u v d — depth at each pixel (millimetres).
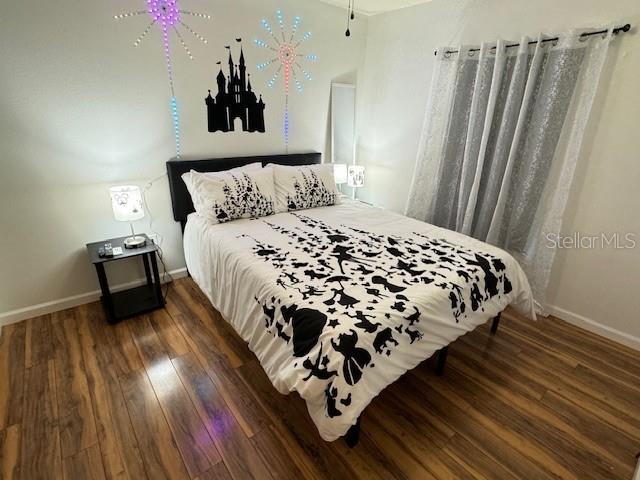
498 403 1690
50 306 2320
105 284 2145
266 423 1536
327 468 1347
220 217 2365
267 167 2775
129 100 2301
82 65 2086
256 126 2957
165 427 1500
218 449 1409
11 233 2100
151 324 2250
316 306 1398
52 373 1792
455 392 1753
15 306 2207
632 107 1942
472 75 2629
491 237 2590
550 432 1536
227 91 2703
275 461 1368
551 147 2252
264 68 2848
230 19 2557
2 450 1378
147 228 2619
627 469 1377
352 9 3174
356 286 1557
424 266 1776
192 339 2107
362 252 1938
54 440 1424
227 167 2826
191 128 2609
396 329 1359
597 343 2186
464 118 2736
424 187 3111
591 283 2277
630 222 2059
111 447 1402
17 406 1584
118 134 2318
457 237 2215
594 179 2152
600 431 1549
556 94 2158
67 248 2312
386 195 3693
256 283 1665
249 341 1710
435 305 1517
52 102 2045
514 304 2061
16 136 1990
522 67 2271
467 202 2758
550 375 1895
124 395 1664
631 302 2125
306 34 3014
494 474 1344
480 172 2580
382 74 3418
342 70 3398
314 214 2668
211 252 2146
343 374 1193
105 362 1886
